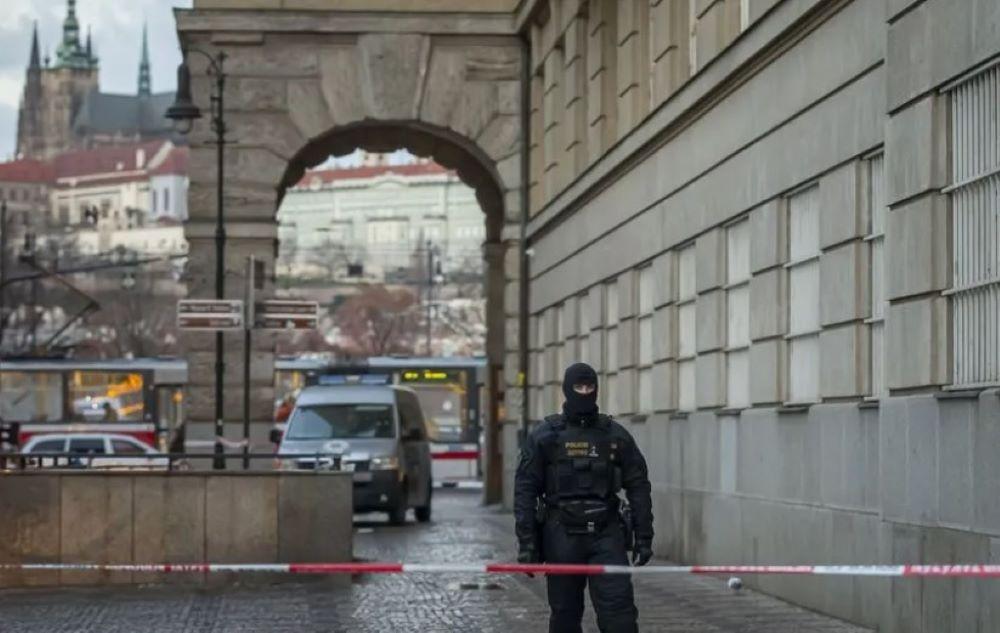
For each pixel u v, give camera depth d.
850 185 21.33
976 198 17.41
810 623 21.20
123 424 79.00
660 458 32.75
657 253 33.06
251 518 26.59
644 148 33.78
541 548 15.67
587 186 40.16
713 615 22.39
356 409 47.31
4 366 79.25
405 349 188.75
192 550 26.42
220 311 43.53
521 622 22.17
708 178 28.81
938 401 17.94
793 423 23.70
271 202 51.94
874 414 20.39
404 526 46.50
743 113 26.48
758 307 25.52
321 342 190.38
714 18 28.11
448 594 25.64
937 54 17.94
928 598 18.17
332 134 52.69
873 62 20.39
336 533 26.89
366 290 198.25
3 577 25.98
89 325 174.88
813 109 22.84
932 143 18.14
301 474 26.78
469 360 84.25
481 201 58.41
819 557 22.31
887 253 19.52
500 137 52.19
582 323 42.53
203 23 51.47
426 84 52.12
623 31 36.88
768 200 25.02
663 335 32.59
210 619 22.47
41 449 65.62
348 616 22.84
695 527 29.72
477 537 40.78
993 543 16.45
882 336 20.58
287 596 25.30
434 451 83.62
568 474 15.53
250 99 51.84
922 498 18.38
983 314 17.30
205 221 51.78
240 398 51.94
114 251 153.38
